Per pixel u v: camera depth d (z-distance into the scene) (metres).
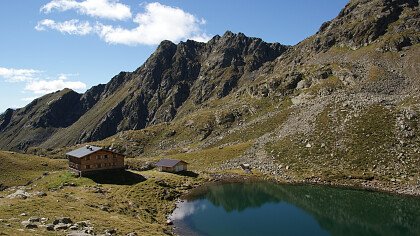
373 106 144.88
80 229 48.56
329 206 94.25
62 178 110.62
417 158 112.06
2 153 148.75
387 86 195.75
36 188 103.94
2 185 120.38
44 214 55.03
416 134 120.44
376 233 74.81
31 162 145.62
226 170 138.62
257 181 123.62
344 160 123.38
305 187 113.62
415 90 184.00
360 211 89.38
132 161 164.00
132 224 62.12
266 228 77.19
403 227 78.00
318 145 136.38
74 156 114.69
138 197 94.25
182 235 70.62
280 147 147.75
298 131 154.12
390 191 103.12
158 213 85.75
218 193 109.69
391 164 114.00
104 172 114.88
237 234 72.31
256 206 95.75
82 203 72.56
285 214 88.44
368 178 111.81
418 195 98.25
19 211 54.69
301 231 75.69
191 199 102.38
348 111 148.25
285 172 128.62
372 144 124.50
